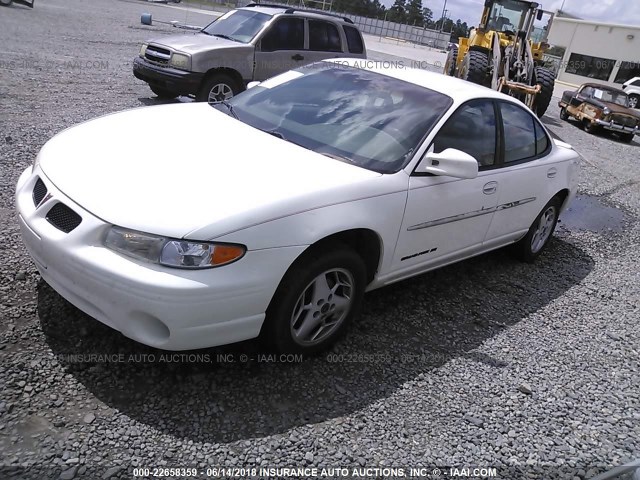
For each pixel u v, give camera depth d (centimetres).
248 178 286
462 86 419
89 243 256
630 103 1817
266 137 346
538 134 482
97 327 308
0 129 622
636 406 336
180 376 284
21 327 299
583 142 1433
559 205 532
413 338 362
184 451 242
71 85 929
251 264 259
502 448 280
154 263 246
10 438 233
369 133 356
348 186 304
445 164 338
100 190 268
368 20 6038
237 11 978
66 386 266
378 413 287
